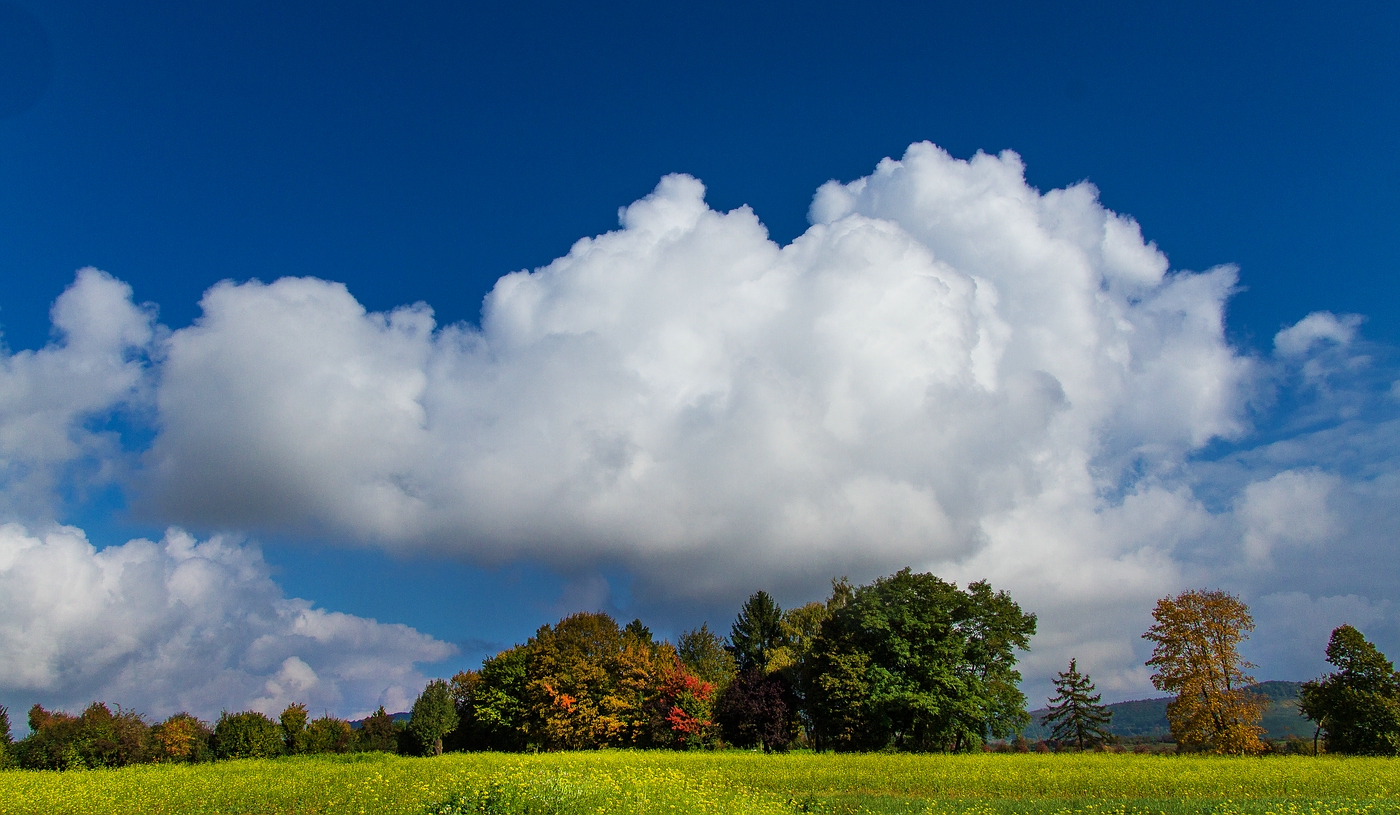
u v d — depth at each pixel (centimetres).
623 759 3947
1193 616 5662
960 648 5853
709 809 2056
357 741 9706
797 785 3170
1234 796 2705
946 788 3072
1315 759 4219
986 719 6100
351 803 2369
